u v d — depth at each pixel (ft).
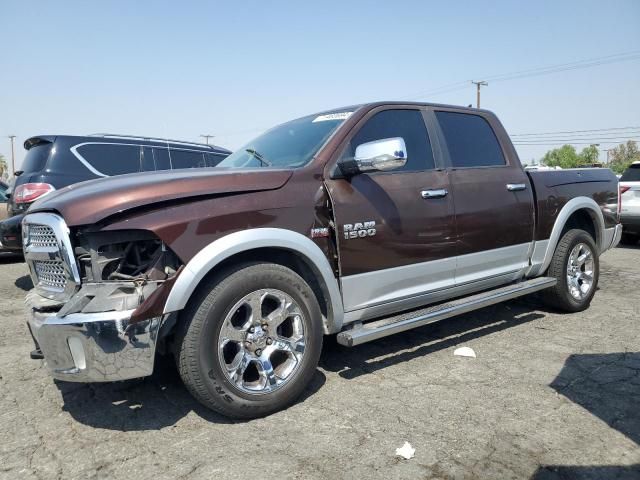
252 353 9.39
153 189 8.88
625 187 31.50
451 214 12.75
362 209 11.03
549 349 13.19
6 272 25.79
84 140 22.50
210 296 8.88
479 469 7.73
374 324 11.26
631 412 9.59
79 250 8.79
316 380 11.32
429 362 12.34
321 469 7.78
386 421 9.32
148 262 8.84
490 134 14.83
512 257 14.58
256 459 8.08
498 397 10.30
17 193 21.33
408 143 12.61
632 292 19.71
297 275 9.98
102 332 8.11
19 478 7.70
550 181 15.84
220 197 9.33
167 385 11.12
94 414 9.81
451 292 13.16
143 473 7.76
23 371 12.21
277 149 12.34
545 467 7.79
